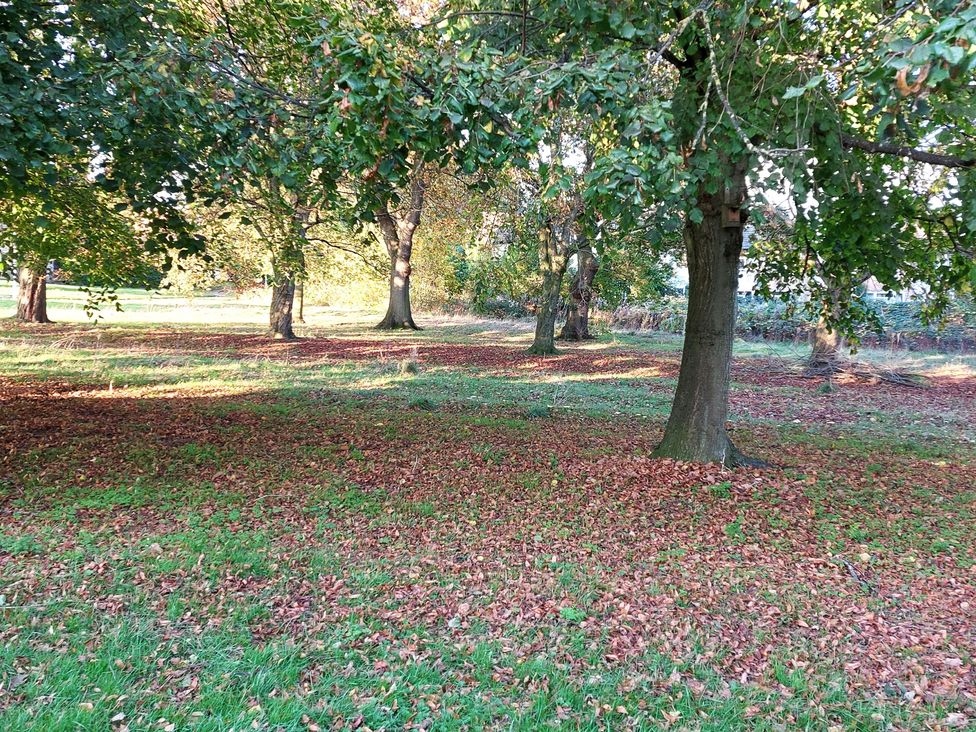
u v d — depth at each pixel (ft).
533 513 22.26
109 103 17.53
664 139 14.94
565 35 21.31
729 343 28.22
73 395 40.04
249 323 102.01
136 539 18.60
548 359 69.46
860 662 13.87
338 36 12.65
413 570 17.67
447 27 21.52
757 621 15.52
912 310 80.28
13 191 21.75
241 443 29.94
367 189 20.33
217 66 18.22
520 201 51.72
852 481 27.04
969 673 13.43
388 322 99.19
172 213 20.57
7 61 16.19
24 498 21.50
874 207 23.79
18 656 12.59
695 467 27.61
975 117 16.72
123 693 11.71
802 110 20.06
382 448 30.12
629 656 13.93
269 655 13.26
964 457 32.96
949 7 12.89
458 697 12.25
